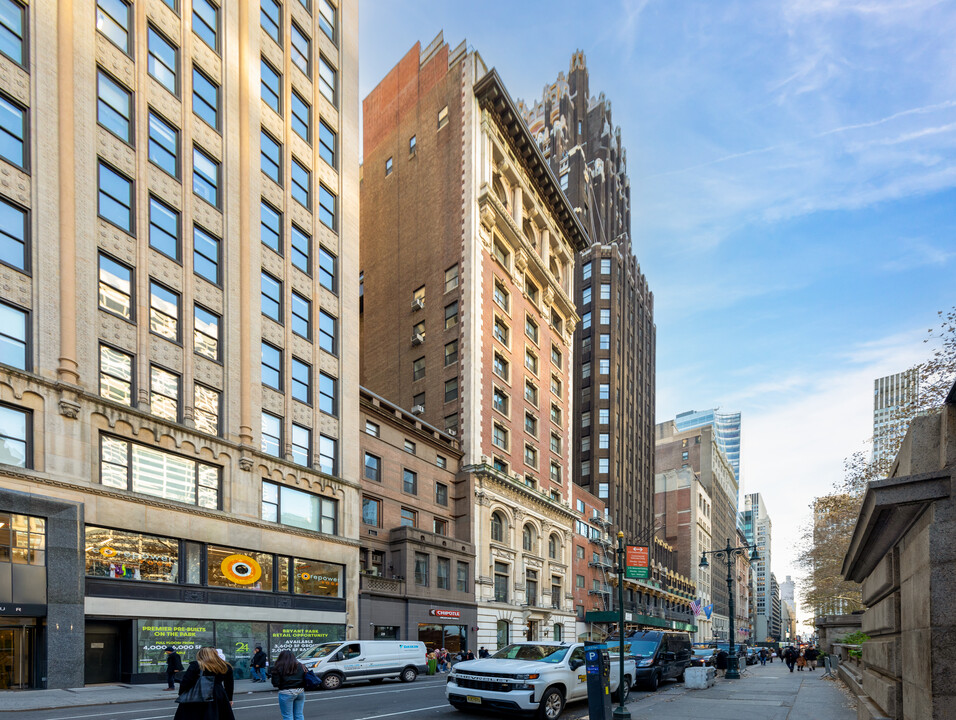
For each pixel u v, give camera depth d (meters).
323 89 35.91
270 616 26.27
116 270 22.64
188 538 23.48
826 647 45.12
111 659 20.98
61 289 20.62
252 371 27.62
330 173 35.47
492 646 42.25
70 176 21.30
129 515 21.47
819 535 47.97
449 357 48.41
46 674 18.28
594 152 104.38
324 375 32.69
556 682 12.65
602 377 82.12
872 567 8.61
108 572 20.78
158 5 25.84
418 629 35.69
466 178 50.31
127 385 22.52
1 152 19.66
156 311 23.97
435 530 41.78
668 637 22.23
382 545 35.94
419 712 13.31
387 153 59.03
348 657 21.12
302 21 34.75
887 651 7.61
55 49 21.52
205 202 26.91
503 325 52.31
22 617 18.36
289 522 28.55
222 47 28.84
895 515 6.06
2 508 17.89
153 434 22.84
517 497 49.06
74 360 20.58
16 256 19.69
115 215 22.95
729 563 30.58
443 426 47.25
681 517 109.12
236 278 27.81
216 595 24.16
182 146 26.05
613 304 85.12
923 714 5.48
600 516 68.50
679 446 133.62
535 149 58.44
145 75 24.73
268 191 30.45
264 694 18.94
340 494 31.62
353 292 35.56
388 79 61.16
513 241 54.34
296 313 31.31
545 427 56.97
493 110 54.12
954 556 5.07
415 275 52.97
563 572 55.50
